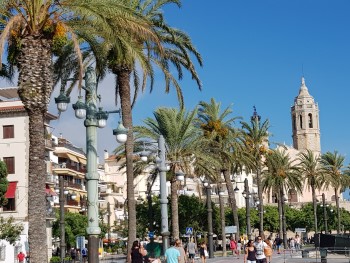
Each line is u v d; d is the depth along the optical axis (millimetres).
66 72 24969
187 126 40531
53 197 70125
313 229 115875
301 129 172625
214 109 53156
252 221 98500
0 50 16438
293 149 154875
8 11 18547
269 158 70125
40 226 17484
